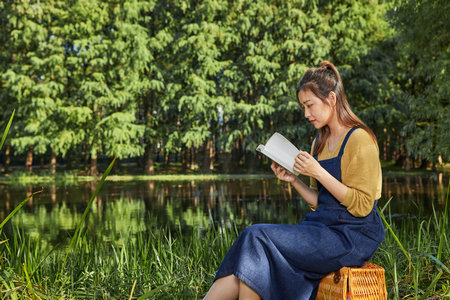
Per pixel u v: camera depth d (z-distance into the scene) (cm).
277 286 166
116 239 545
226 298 167
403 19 999
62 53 2448
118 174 2738
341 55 2466
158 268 279
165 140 2652
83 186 1770
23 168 3222
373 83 2439
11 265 255
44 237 604
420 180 1841
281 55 2520
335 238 171
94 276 262
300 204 1030
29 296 198
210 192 1430
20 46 2566
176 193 1403
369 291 166
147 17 2570
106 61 2367
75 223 759
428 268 290
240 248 167
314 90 183
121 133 2336
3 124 2553
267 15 2484
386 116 2456
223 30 2548
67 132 2412
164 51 2616
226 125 2736
